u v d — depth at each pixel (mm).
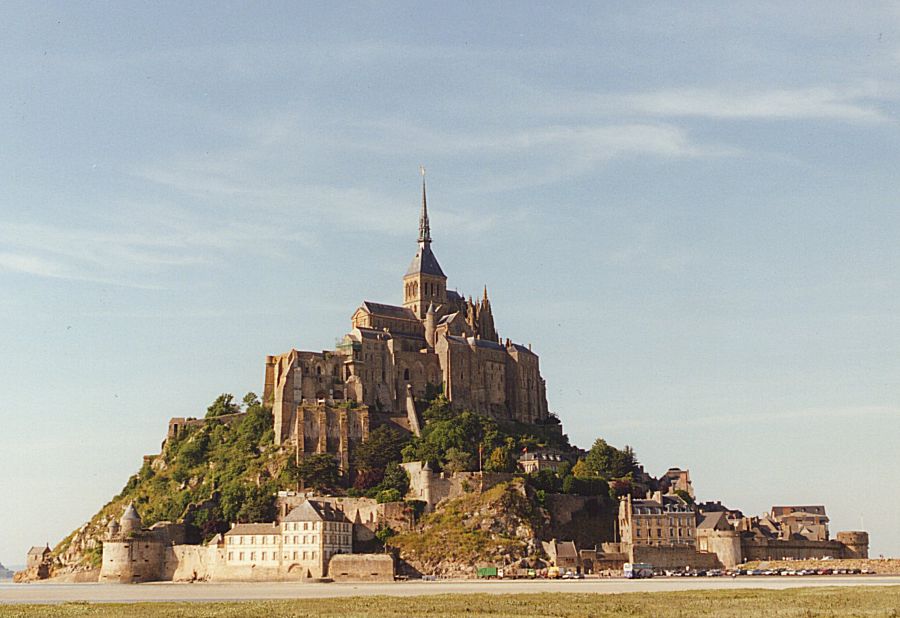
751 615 192750
